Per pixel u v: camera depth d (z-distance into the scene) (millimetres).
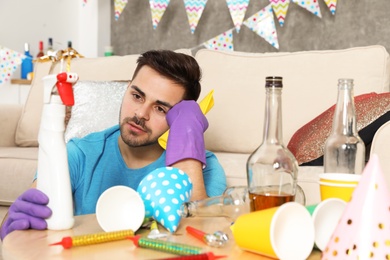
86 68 2631
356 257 677
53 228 911
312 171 1650
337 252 697
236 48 3510
